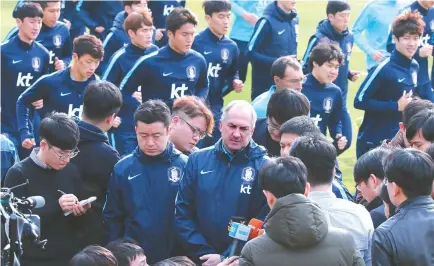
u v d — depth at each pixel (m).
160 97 10.38
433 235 5.39
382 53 13.95
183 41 10.21
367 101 10.80
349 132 10.46
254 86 13.53
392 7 14.13
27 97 10.02
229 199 6.53
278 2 13.40
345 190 7.04
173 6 16.17
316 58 10.05
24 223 5.39
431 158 6.04
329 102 10.16
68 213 6.49
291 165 5.22
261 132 7.81
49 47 13.53
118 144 10.33
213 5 12.11
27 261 6.57
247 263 5.03
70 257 6.73
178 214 6.62
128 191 6.76
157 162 6.78
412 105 7.90
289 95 7.20
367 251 5.71
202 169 6.59
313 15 25.94
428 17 14.11
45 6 13.30
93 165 6.98
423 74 12.02
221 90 12.44
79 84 9.97
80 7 16.42
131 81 10.28
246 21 15.25
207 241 6.61
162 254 6.81
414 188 5.47
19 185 6.02
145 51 11.17
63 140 6.37
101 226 7.02
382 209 6.24
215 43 12.21
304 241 4.89
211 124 7.34
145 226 6.72
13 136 11.26
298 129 6.46
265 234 5.09
